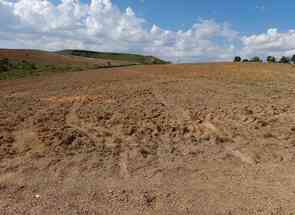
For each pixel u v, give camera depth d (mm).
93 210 4207
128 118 9820
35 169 5621
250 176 5383
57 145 6863
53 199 4504
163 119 9781
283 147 6887
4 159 6074
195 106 12289
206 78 25719
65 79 27391
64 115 10336
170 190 4824
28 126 8547
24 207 4266
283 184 5031
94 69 43312
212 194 4688
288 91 17438
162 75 29078
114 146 7012
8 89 20156
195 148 6930
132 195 4637
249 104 12477
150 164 5980
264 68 34750
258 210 4203
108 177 5332
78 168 5695
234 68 35344
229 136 7809
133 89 18578
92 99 14305
